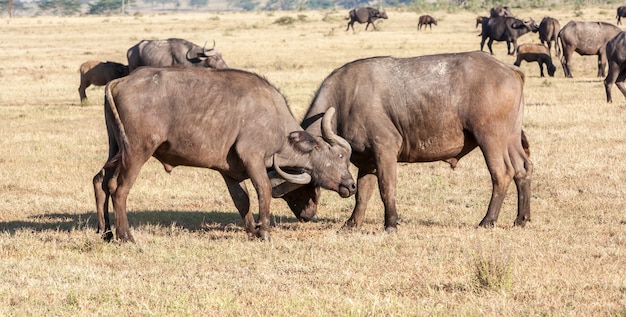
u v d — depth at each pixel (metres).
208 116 20.20
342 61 77.75
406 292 15.82
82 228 23.03
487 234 21.42
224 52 89.81
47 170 32.16
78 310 14.60
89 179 30.77
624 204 25.70
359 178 23.25
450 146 22.45
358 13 136.00
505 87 21.94
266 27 148.75
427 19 135.75
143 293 15.60
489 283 15.84
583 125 40.31
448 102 21.95
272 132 20.75
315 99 22.72
